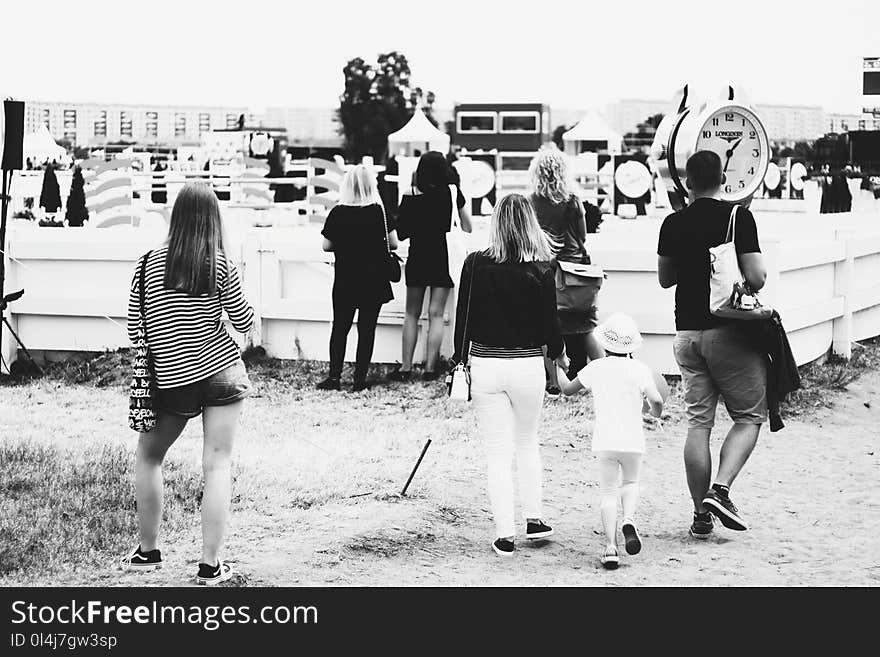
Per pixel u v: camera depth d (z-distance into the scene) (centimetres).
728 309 715
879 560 701
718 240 727
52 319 1288
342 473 870
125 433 1005
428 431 1011
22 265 1289
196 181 615
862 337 1412
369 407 1095
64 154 3112
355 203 1139
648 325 1143
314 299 1239
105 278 1281
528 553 709
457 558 697
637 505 820
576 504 820
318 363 1241
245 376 623
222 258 611
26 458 893
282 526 735
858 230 1443
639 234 1866
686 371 744
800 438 1017
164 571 647
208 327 610
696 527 743
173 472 845
